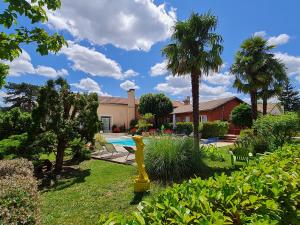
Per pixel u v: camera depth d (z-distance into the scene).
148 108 37.03
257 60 20.08
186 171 8.56
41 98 10.23
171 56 15.13
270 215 2.09
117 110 41.06
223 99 34.38
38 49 3.79
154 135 10.42
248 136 14.23
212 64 14.74
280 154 3.99
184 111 35.94
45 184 8.75
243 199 2.16
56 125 10.23
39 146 10.21
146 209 1.97
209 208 1.88
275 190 2.27
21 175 4.92
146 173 8.00
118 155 13.90
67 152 14.05
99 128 11.73
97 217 5.64
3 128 14.29
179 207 1.84
